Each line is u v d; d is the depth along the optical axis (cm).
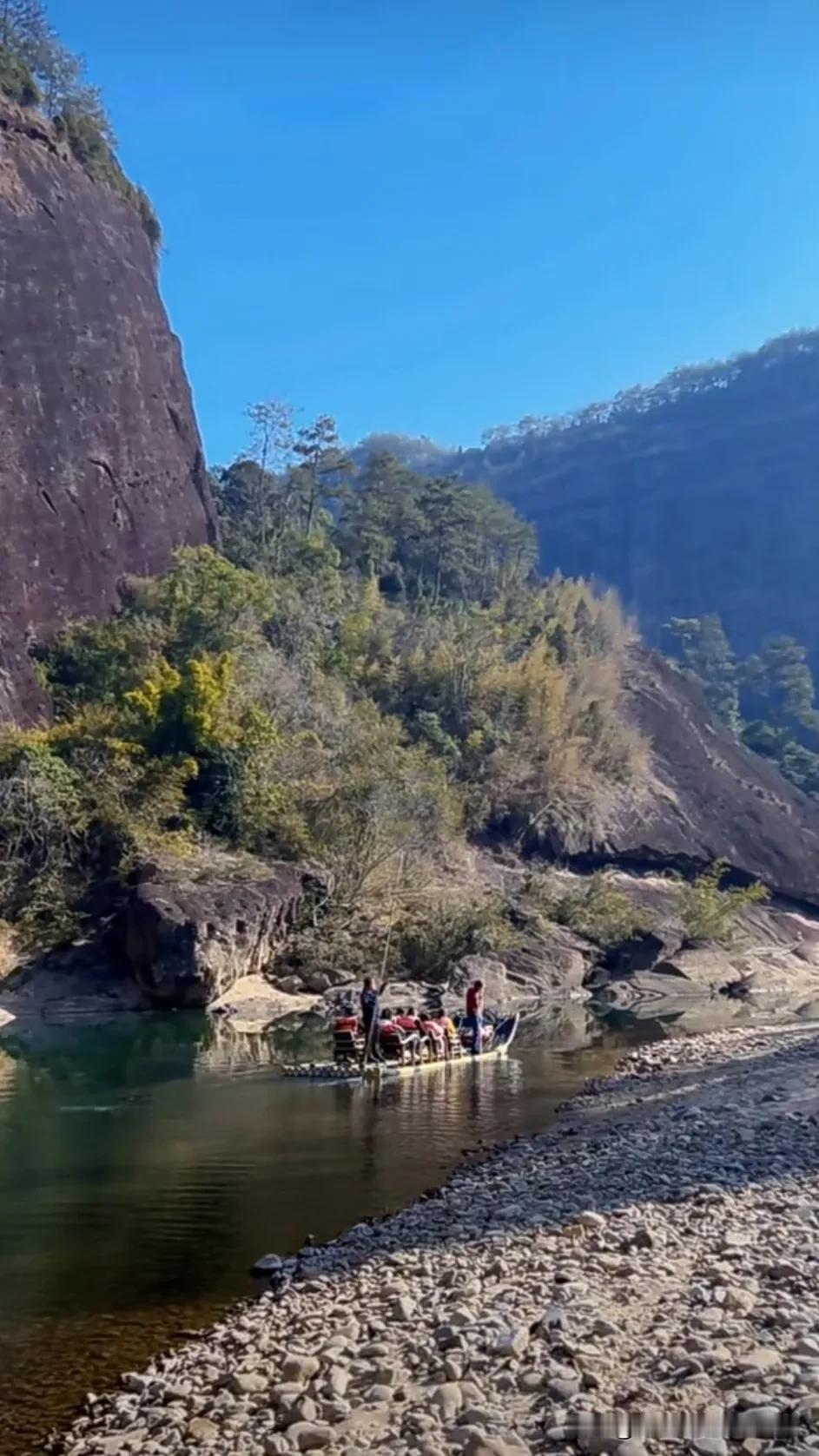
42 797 4125
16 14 6794
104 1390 930
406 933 4316
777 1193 1322
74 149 6750
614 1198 1348
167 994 3662
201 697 4628
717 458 19125
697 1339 861
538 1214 1298
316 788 4738
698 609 18238
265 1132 1883
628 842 6278
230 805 4488
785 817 7475
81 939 3922
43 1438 848
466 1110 2078
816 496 18138
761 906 6544
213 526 7150
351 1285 1116
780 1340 859
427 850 4984
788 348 19638
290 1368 894
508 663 6744
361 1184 1548
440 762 5688
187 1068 2578
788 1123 1722
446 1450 733
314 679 5806
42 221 6106
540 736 6284
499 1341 884
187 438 7088
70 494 5797
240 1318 1056
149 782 4406
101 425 6153
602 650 7750
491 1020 2969
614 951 5062
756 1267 1038
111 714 4722
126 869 4056
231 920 3797
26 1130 1900
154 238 7319
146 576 6194
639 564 18938
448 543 8594
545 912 5084
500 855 5791
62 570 5622
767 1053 2580
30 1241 1312
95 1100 2170
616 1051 2862
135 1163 1672
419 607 7519
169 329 7162
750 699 13038
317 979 3981
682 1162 1515
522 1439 741
